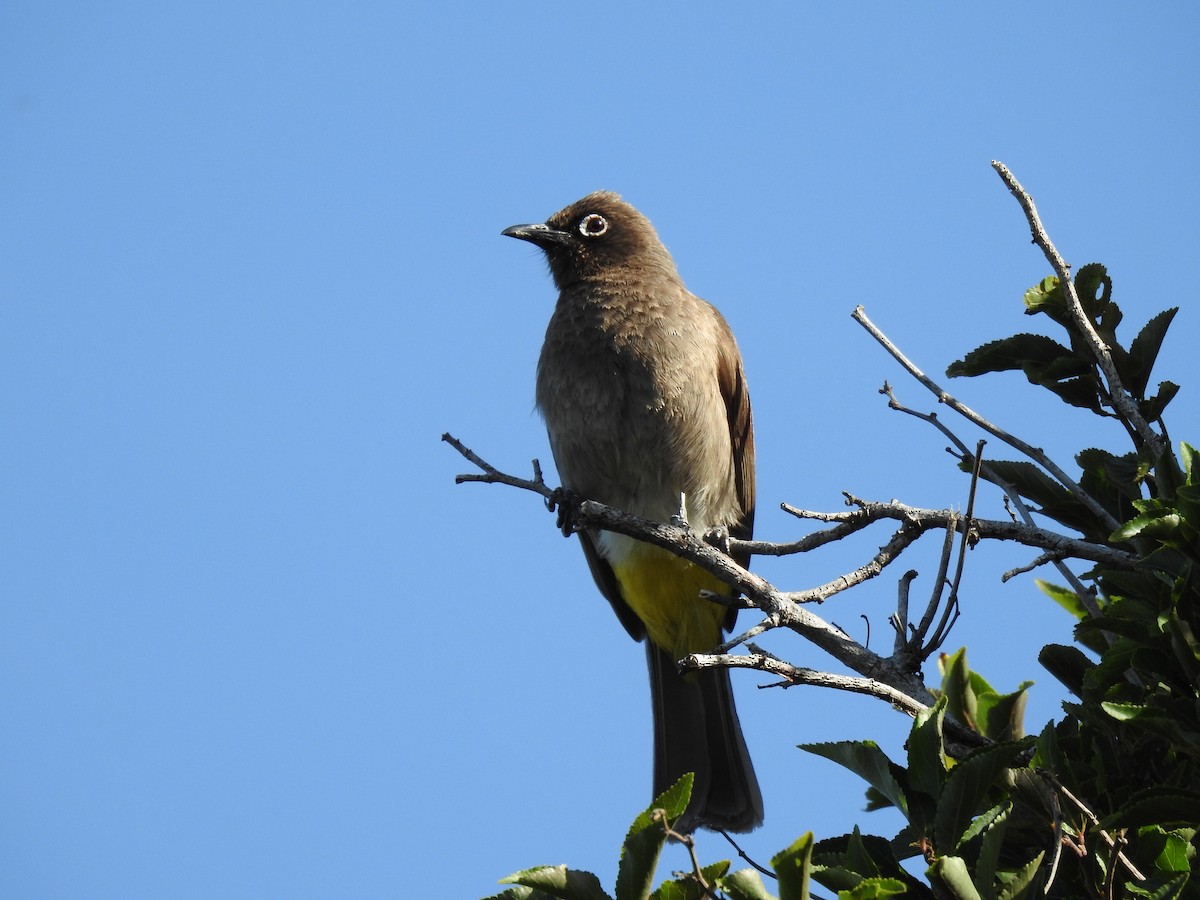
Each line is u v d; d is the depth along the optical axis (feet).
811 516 30.12
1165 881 21.25
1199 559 23.86
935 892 19.94
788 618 28.66
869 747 21.68
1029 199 28.48
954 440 30.27
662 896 20.65
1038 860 20.20
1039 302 30.19
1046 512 29.48
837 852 23.41
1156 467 25.12
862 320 31.07
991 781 20.63
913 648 27.35
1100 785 23.38
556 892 20.77
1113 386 27.99
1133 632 24.76
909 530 29.30
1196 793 20.99
